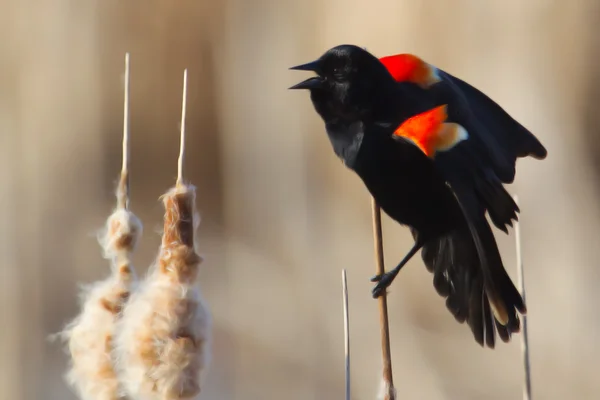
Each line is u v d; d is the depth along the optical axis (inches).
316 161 336.2
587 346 303.1
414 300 308.8
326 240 321.7
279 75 351.6
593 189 345.1
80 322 248.2
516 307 249.6
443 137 250.5
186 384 247.3
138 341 247.3
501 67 343.6
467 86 255.1
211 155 415.8
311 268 313.7
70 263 335.3
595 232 331.6
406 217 253.9
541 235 332.2
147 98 403.5
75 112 357.4
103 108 379.9
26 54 347.6
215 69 379.9
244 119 352.8
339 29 342.0
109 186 389.1
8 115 341.1
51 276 331.0
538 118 345.4
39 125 343.6
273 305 308.8
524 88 343.9
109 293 248.2
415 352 287.9
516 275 319.0
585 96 351.3
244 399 289.6
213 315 310.8
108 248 248.5
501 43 343.9
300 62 348.8
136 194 404.5
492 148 252.7
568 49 348.8
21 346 315.3
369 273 307.1
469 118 253.1
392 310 299.0
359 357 288.4
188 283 247.8
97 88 372.8
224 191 354.3
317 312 300.4
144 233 392.2
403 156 252.8
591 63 349.7
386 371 250.7
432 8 339.6
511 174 252.7
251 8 365.4
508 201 250.4
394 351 287.0
